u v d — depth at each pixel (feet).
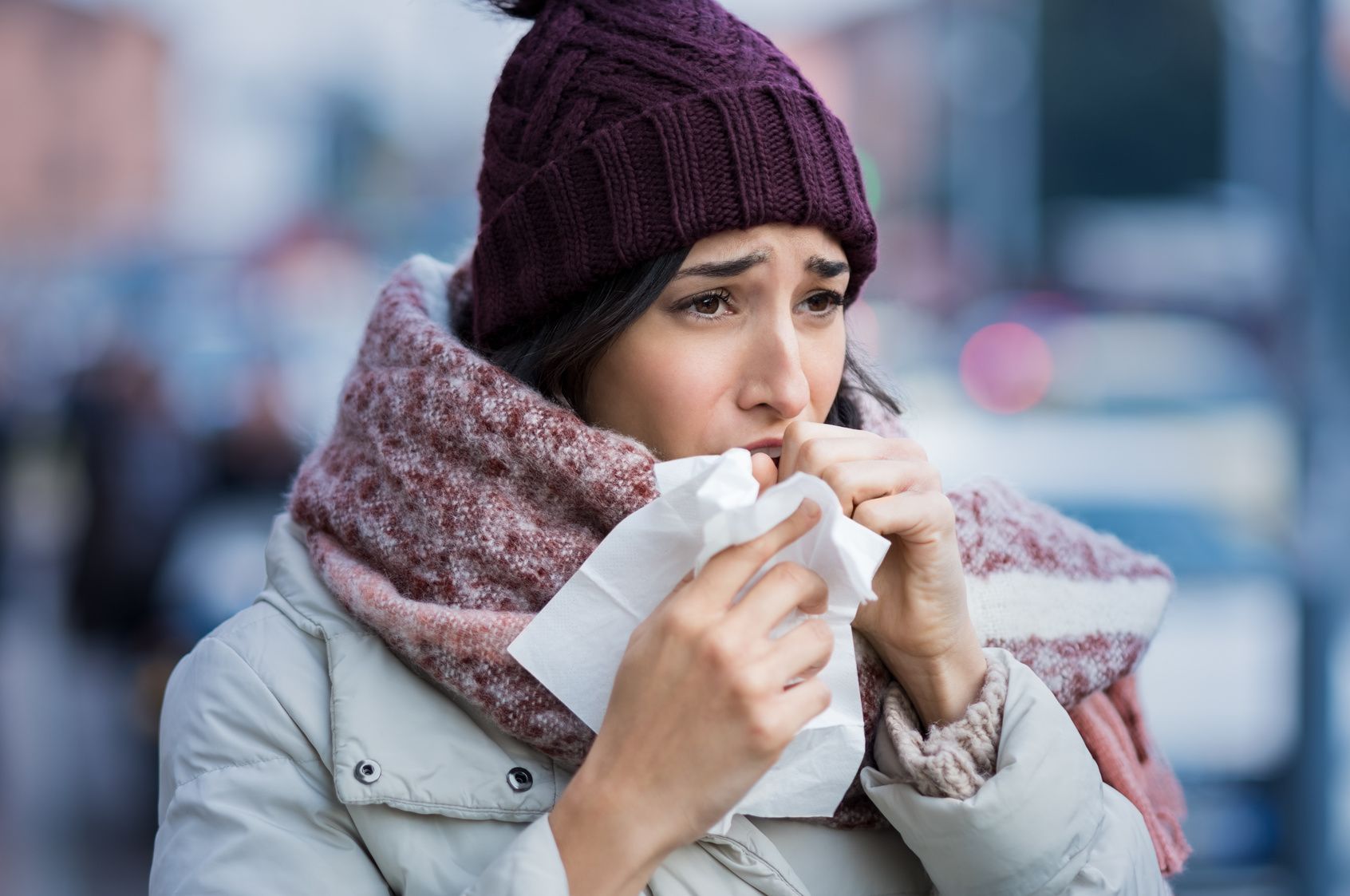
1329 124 15.01
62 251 104.73
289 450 20.59
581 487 4.76
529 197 5.09
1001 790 4.44
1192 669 14.26
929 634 4.66
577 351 5.01
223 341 30.09
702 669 4.05
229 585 18.25
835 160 4.97
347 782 4.57
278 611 5.16
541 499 4.90
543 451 4.79
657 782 4.10
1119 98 87.92
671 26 5.01
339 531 5.21
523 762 4.73
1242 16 59.41
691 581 4.40
